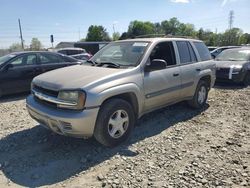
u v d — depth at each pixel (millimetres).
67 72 4734
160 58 5465
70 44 62500
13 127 5559
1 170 3869
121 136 4574
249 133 5281
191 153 4367
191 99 6559
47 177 3684
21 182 3578
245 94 8969
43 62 9172
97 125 4234
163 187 3422
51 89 4250
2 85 8242
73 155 4281
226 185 3477
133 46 5352
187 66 6086
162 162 4055
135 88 4656
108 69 4730
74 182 3561
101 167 3922
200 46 6902
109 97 4328
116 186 3438
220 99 8180
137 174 3719
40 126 5574
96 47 38812
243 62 10734
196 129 5473
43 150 4465
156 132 5254
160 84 5234
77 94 4000
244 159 4180
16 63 8594
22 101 8031
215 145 4680
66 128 4082
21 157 4238
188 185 3467
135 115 4938
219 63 10883
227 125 5746
